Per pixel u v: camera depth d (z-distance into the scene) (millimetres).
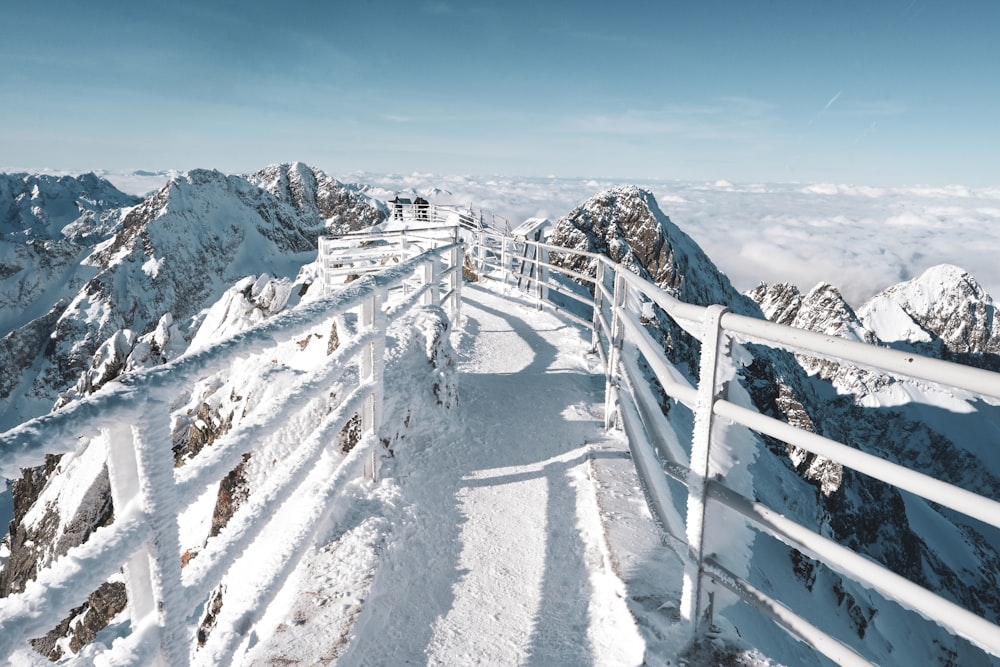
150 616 1314
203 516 4184
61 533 9383
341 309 2316
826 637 1534
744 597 1842
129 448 1226
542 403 5363
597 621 2502
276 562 2182
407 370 4496
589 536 3193
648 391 2766
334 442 3553
